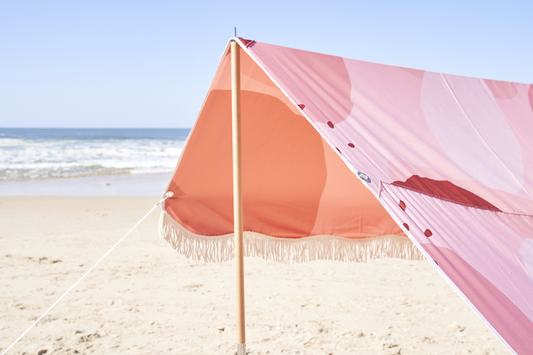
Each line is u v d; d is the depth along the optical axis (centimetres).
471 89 260
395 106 226
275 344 341
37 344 341
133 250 641
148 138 5234
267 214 330
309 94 198
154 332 364
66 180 1608
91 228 791
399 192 166
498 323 130
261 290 472
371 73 241
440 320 392
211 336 356
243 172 322
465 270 145
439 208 171
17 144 3191
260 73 260
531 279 156
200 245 302
